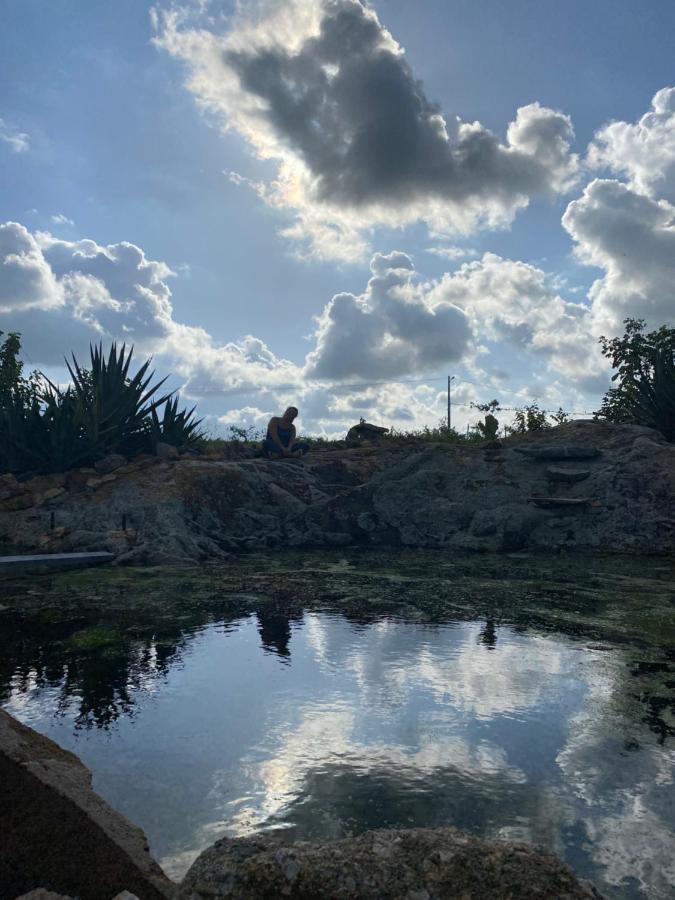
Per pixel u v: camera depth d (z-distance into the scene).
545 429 12.70
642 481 9.85
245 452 12.82
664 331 13.97
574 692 3.29
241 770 2.43
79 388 11.11
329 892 1.44
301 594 5.79
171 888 1.62
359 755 2.56
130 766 2.46
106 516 9.05
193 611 5.06
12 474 10.35
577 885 1.46
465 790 2.29
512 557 8.54
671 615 5.00
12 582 6.37
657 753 2.60
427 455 11.52
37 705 3.07
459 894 1.42
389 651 3.99
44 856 1.65
